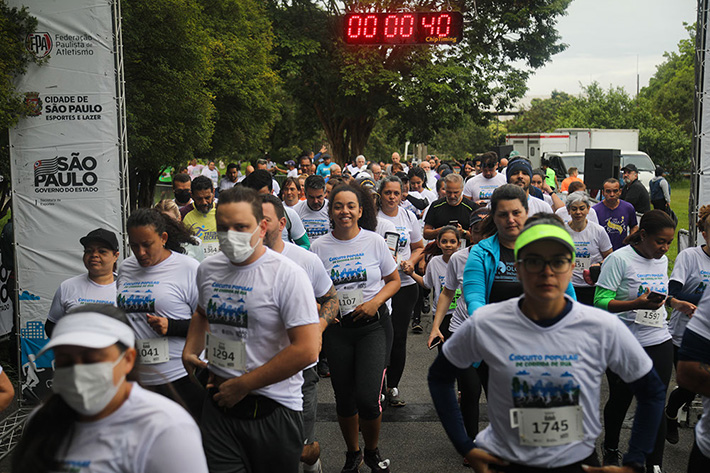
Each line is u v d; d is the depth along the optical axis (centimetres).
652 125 4922
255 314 330
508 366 264
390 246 621
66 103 648
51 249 657
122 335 206
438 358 292
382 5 2816
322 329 417
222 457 339
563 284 253
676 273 505
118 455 204
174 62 1282
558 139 2820
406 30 1608
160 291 423
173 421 207
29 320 659
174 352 422
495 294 423
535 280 252
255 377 324
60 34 642
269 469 346
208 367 351
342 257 502
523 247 253
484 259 421
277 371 322
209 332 348
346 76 2883
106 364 202
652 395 266
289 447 347
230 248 323
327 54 3020
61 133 650
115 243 471
